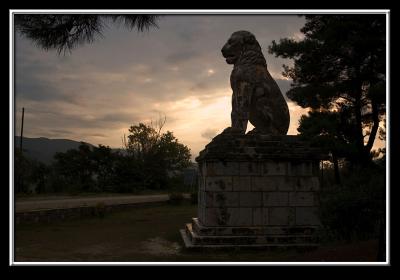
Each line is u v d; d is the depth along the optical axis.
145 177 31.44
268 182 9.15
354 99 17.27
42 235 11.19
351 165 17.27
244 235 8.82
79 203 17.05
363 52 15.07
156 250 9.17
